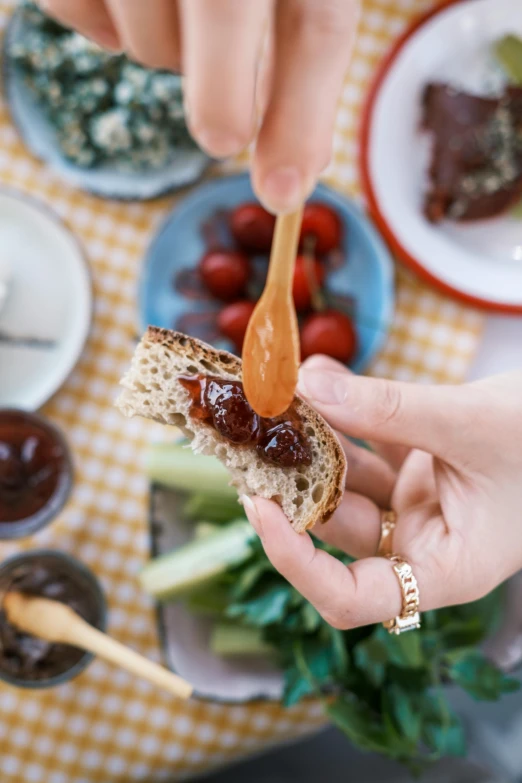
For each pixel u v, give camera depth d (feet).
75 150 2.11
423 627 1.91
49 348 2.12
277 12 1.02
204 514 2.09
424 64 2.14
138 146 2.10
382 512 1.77
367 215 2.20
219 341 2.13
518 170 2.14
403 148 2.17
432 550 1.62
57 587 1.98
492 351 2.24
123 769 2.12
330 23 1.00
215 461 2.04
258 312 1.38
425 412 1.58
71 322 2.13
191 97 0.98
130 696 2.12
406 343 2.21
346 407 1.59
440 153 2.15
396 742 1.89
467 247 2.20
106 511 2.14
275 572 1.94
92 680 2.11
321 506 1.56
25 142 2.11
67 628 1.89
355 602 1.55
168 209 2.19
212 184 2.13
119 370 2.16
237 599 1.97
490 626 2.02
